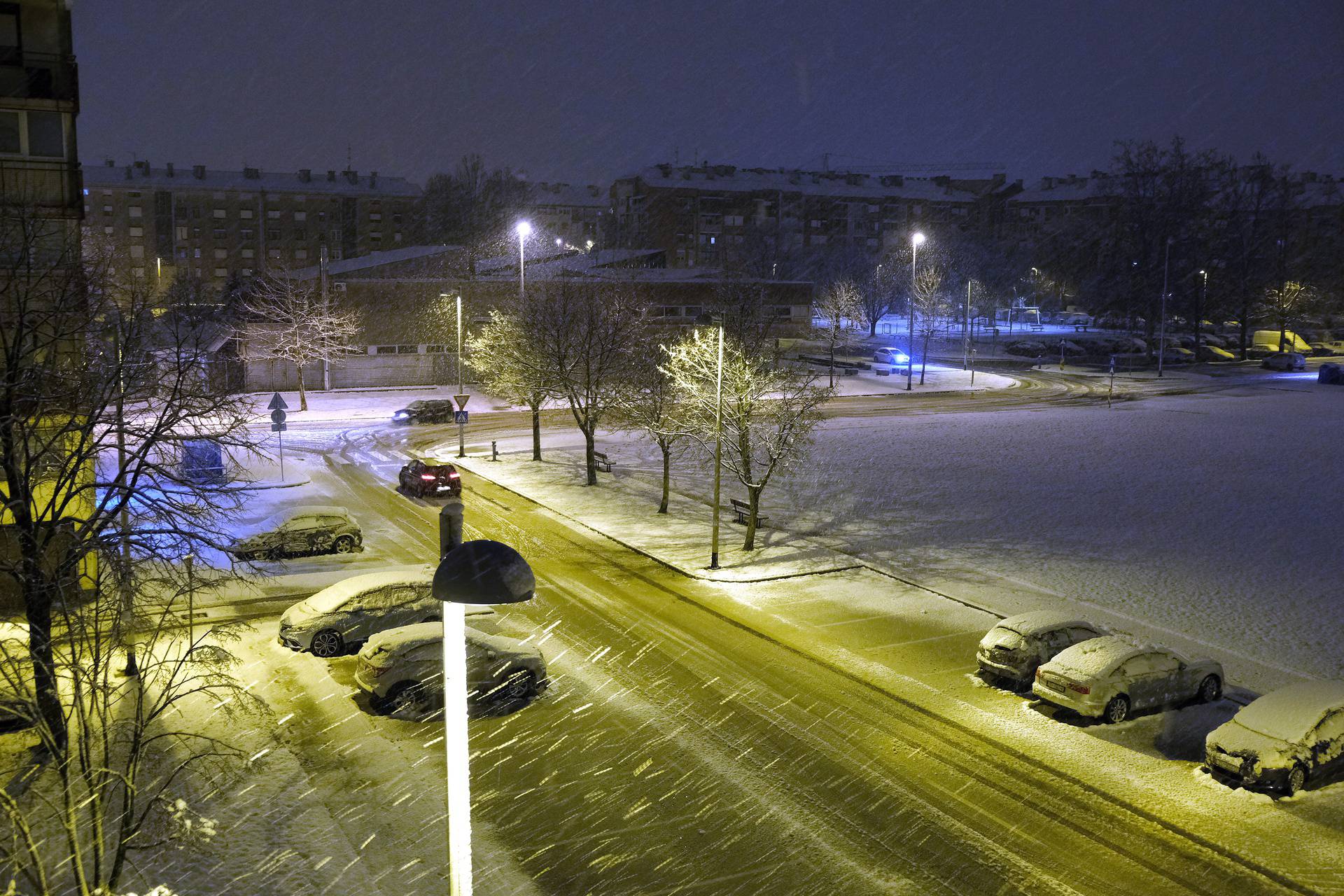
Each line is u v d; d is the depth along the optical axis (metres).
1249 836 13.33
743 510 32.47
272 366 62.25
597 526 31.80
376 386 64.69
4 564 14.29
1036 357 92.44
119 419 16.23
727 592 24.91
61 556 19.64
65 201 21.98
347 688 18.06
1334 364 85.62
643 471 41.50
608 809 13.73
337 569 26.12
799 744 15.98
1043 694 17.53
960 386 73.56
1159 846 13.05
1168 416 58.97
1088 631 19.30
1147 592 25.38
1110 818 13.78
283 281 66.06
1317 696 15.55
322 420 53.47
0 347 17.70
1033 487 38.53
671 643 20.84
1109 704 16.98
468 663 17.33
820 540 30.41
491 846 12.74
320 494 35.69
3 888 11.37
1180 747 16.22
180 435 16.72
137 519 16.30
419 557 27.53
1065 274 128.88
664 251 93.94
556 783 14.50
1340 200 121.88
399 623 20.53
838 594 24.91
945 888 11.97
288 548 27.45
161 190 111.38
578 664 19.52
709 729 16.50
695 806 13.86
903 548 29.56
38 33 21.53
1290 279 109.62
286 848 12.57
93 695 11.22
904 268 109.75
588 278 68.25
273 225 116.12
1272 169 97.88
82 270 18.70
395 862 12.30
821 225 133.25
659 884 11.93
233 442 17.94
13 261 17.80
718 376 26.86
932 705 17.78
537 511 33.91
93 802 10.23
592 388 38.16
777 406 30.94
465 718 6.39
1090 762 15.57
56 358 18.92
